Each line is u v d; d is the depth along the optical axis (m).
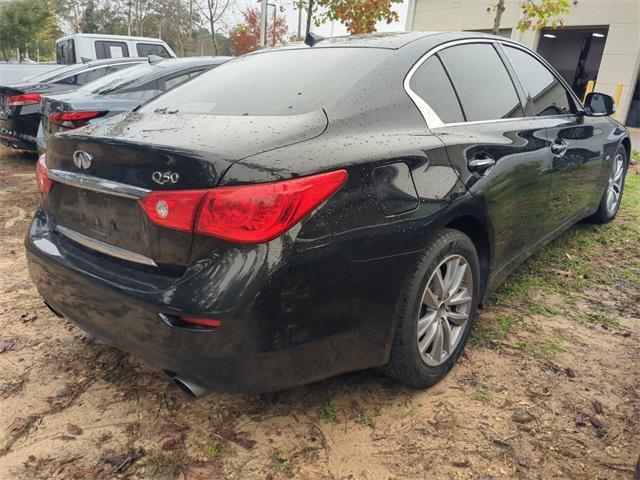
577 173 3.60
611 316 3.17
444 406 2.35
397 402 2.38
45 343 2.87
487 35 3.13
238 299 1.74
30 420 2.27
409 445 2.12
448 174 2.31
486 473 1.97
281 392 2.45
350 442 2.14
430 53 2.63
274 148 1.86
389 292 2.08
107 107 5.54
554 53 18.03
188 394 1.97
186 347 1.82
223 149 1.81
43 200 2.48
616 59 14.99
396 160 2.10
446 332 2.46
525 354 2.76
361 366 2.13
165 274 1.91
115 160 1.97
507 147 2.73
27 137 7.41
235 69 2.91
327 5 9.38
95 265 2.09
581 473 1.97
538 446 2.11
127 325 1.96
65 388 2.49
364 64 2.44
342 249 1.89
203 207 1.75
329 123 2.08
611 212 4.73
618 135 4.37
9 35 35.16
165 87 6.09
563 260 4.00
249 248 1.75
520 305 3.30
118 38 11.24
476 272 2.59
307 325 1.88
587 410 2.32
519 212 2.90
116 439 2.16
